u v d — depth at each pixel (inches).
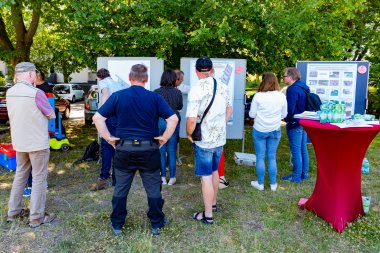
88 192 174.4
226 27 204.1
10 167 209.2
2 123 416.5
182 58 214.5
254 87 653.9
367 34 320.2
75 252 116.6
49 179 196.5
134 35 226.1
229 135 231.5
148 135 120.0
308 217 144.1
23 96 125.1
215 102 128.2
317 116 143.2
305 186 185.5
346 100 216.5
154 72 217.6
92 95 408.5
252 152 277.1
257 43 237.3
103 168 178.7
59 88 802.2
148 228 134.5
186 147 283.9
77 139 323.9
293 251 118.7
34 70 131.3
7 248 118.7
